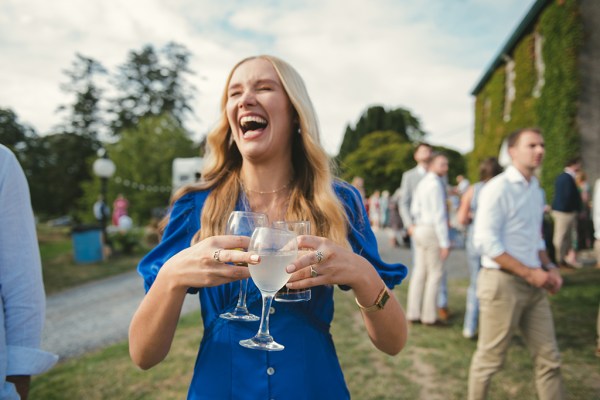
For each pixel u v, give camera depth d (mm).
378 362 3357
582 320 4219
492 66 16188
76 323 5008
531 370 3146
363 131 42281
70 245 13438
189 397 1179
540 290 2381
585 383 2912
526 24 12539
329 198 1298
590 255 7691
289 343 1155
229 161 1454
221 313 1191
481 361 2443
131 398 2865
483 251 2436
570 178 6668
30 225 1164
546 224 4977
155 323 1050
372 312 1129
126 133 24844
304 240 1027
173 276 1005
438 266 4262
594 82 10328
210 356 1175
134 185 22391
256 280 996
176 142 25344
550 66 11195
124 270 8523
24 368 1084
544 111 11438
